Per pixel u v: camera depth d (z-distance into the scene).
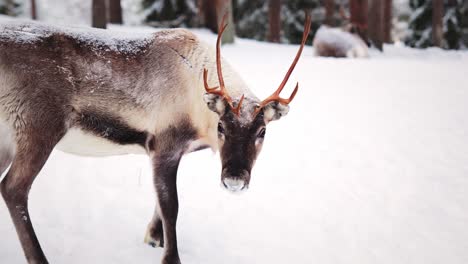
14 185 3.61
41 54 3.74
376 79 11.59
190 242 4.40
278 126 7.73
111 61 3.97
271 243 4.49
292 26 25.72
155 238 4.29
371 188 5.73
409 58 16.94
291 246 4.46
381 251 4.45
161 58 4.08
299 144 7.03
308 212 5.11
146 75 4.03
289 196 5.46
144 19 23.03
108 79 3.94
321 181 5.88
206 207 5.09
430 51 19.41
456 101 9.70
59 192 5.07
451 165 6.48
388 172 6.20
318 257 4.30
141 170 5.82
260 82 10.16
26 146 3.67
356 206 5.28
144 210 4.91
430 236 4.73
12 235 4.25
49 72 3.74
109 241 4.29
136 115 4.01
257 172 6.05
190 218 4.83
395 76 12.05
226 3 15.70
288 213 5.07
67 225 4.46
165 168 3.97
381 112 8.77
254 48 16.12
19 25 3.80
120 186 5.37
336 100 9.41
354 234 4.72
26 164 3.65
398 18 30.77
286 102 3.66
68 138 3.94
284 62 13.32
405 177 6.07
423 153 6.88
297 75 11.45
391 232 4.78
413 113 8.78
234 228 4.71
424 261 4.31
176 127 4.02
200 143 4.16
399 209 5.25
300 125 7.82
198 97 4.05
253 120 3.54
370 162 6.50
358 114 8.58
